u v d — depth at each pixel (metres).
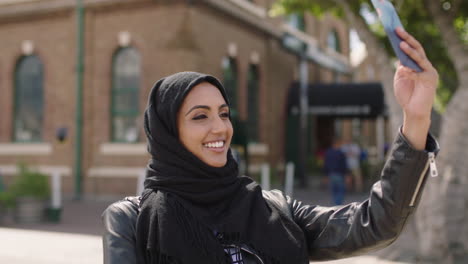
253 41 16.73
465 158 5.88
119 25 14.10
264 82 17.45
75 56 14.55
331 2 9.33
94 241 7.89
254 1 17.02
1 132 15.69
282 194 1.99
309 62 20.33
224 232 1.68
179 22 13.23
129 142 14.18
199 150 1.74
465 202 5.84
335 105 18.02
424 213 5.97
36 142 15.38
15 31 15.48
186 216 1.66
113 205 1.77
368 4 7.51
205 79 1.76
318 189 17.02
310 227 1.85
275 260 1.68
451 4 6.54
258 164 16.86
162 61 13.46
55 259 6.62
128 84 14.28
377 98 17.50
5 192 9.95
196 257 1.61
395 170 1.48
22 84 15.70
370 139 28.05
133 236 1.68
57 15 14.84
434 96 1.43
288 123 18.84
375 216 1.56
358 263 6.19
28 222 9.85
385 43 9.59
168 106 1.75
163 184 1.73
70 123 14.61
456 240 5.76
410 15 9.15
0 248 7.29
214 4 14.00
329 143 22.44
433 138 1.48
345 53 24.92
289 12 10.30
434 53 10.31
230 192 1.76
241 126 9.79
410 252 6.61
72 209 11.94
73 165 14.48
